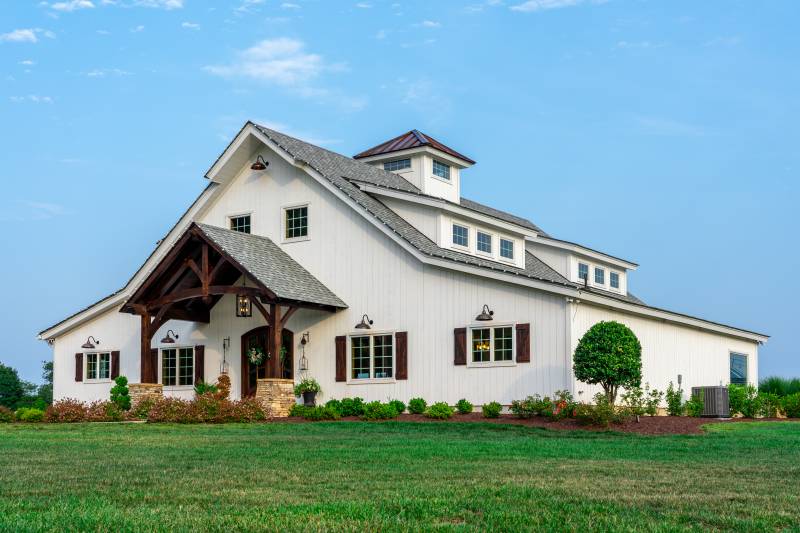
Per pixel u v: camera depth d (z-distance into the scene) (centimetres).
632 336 2258
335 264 2836
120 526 752
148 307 2811
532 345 2441
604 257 3494
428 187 3341
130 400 2869
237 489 998
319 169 2869
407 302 2684
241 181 3092
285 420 2502
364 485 1030
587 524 776
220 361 2984
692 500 925
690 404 2664
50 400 5072
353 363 2775
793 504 908
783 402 2816
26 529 733
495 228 3062
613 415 2114
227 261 2661
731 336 3425
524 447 1598
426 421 2339
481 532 738
